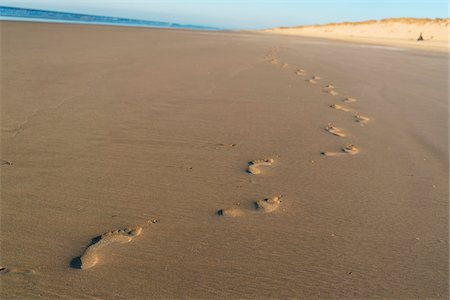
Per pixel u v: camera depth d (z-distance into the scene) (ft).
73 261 6.87
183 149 12.45
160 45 46.39
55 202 8.84
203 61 33.04
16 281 6.30
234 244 7.59
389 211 9.12
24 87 18.99
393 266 7.12
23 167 10.50
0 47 33.04
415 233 8.23
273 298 6.22
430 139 14.53
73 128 13.70
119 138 13.05
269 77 26.86
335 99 20.93
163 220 8.34
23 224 7.91
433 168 11.76
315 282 6.63
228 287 6.41
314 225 8.40
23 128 13.38
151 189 9.72
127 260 6.95
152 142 12.88
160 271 6.71
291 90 22.70
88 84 20.58
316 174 11.08
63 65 25.86
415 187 10.43
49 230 7.76
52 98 17.33
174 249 7.34
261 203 9.27
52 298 5.98
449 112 18.93
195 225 8.20
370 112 18.40
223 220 8.45
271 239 7.81
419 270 7.04
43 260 6.85
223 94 20.43
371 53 53.98
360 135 14.79
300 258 7.25
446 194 10.07
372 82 27.07
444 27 132.57
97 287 6.25
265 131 14.70
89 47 38.09
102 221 8.17
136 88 20.40
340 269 6.98
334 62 39.04
